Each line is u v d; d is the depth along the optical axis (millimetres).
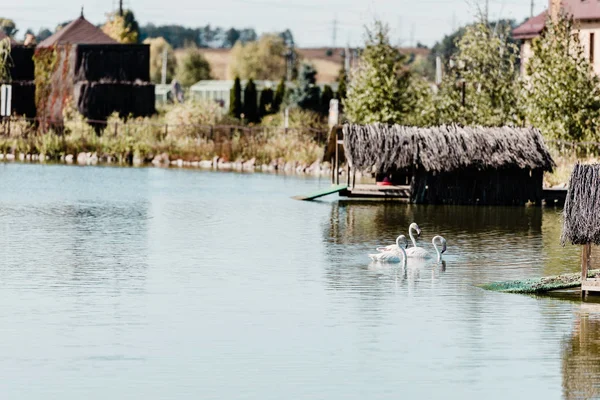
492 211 42656
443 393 17219
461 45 60000
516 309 22906
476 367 18562
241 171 64312
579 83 54875
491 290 25016
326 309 22828
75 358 18859
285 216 40031
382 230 36031
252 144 69812
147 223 37281
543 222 38844
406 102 63219
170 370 18250
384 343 20062
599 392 17281
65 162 68250
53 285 25156
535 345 19953
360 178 59562
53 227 35750
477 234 35312
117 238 33312
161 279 26094
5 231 34500
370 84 62906
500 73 59031
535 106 55438
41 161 68500
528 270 27969
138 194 48188
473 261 29438
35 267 27578
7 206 42188
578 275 26406
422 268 28156
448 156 44219
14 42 89875
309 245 32219
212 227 36438
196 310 22641
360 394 17156
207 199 46375
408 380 17859
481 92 58906
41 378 17734
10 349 19359
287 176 60719
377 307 23062
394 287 25328
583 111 54594
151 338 20250
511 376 18078
